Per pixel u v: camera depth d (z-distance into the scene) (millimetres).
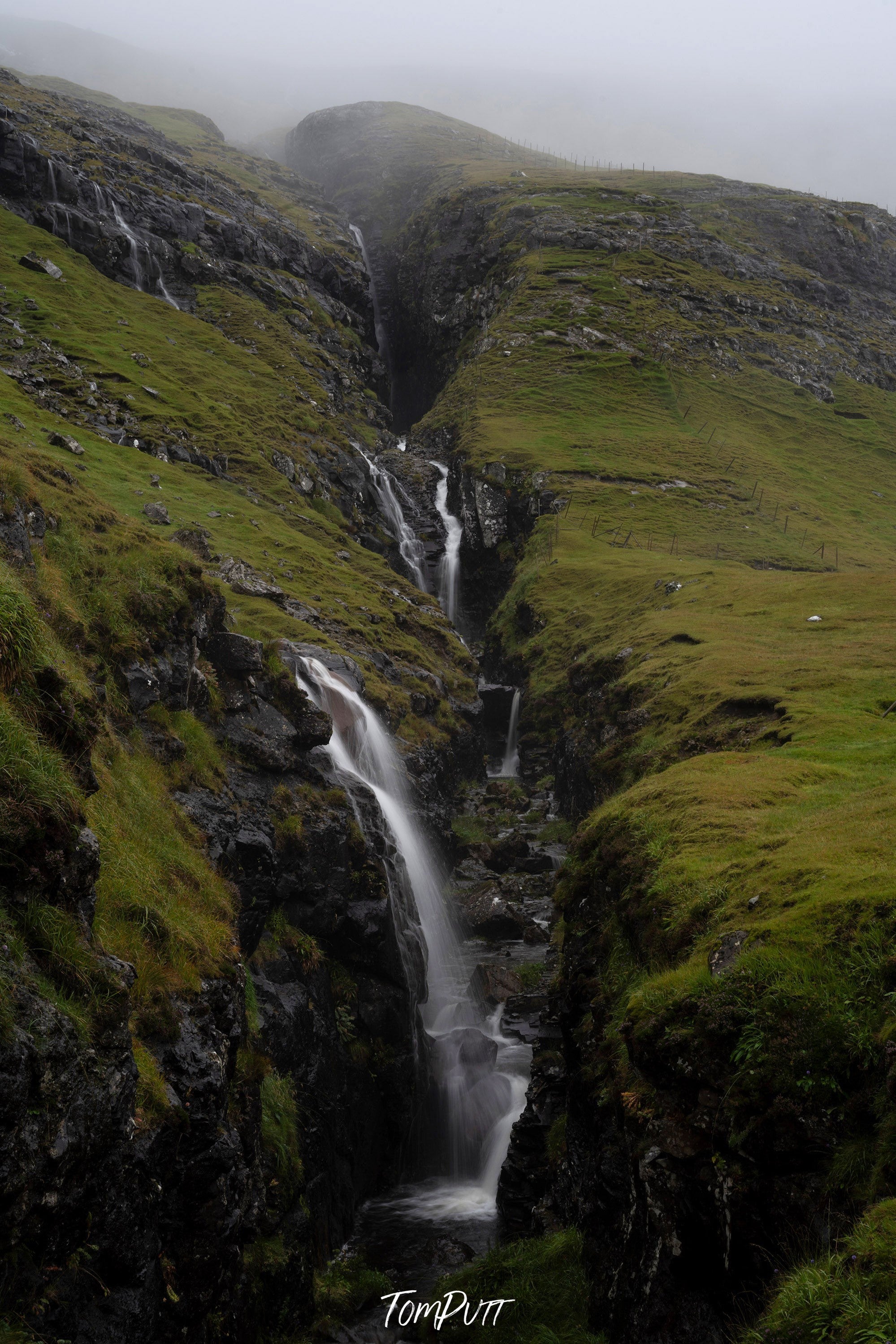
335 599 43156
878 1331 5859
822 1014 8781
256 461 56938
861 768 18844
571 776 42344
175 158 126938
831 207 147875
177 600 18375
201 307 90188
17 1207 6512
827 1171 8000
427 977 26672
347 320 118625
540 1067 19109
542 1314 12375
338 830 19703
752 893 12078
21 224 75750
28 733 8445
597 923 17188
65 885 8109
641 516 74000
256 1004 15320
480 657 69188
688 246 126875
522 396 95938
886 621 36469
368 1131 18594
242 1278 11188
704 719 28750
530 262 119312
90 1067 7527
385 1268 15586
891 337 130125
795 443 100438
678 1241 9344
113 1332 7555
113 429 49125
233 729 19359
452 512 82500
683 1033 9734
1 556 13930
